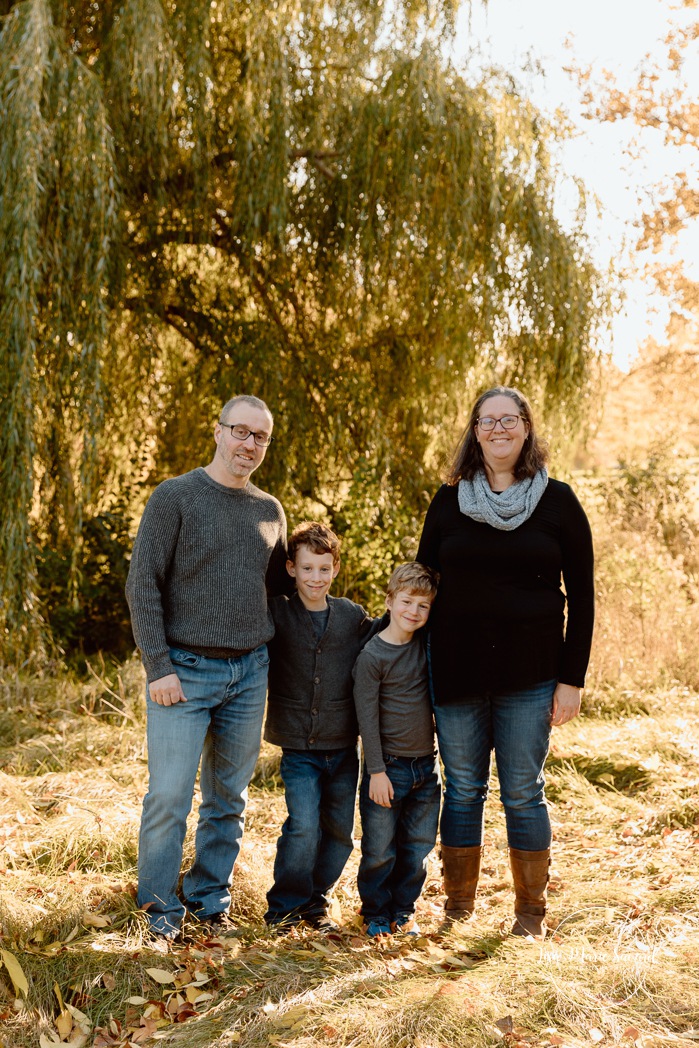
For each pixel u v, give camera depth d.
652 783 4.31
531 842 2.78
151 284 7.17
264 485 7.27
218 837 2.91
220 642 2.73
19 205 5.27
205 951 2.58
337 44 7.41
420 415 8.28
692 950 2.51
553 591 2.74
